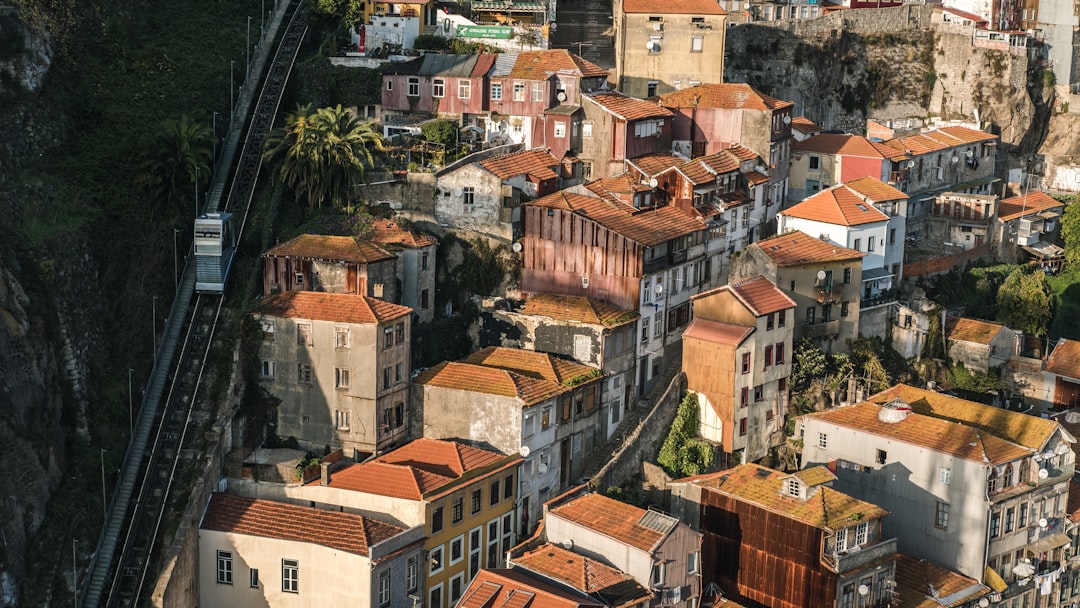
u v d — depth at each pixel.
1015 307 162.38
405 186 144.75
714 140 163.62
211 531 118.25
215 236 134.62
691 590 118.25
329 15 170.62
